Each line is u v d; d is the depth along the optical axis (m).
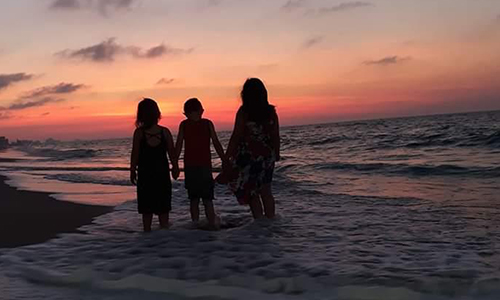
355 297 3.29
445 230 5.49
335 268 3.93
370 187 9.66
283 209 7.29
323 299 3.27
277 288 3.50
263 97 5.74
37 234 5.59
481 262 4.05
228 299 3.30
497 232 5.29
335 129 53.34
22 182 12.37
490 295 3.25
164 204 5.66
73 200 8.61
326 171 12.89
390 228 5.69
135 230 5.80
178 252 4.54
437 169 11.62
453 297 3.25
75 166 19.38
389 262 4.12
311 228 5.72
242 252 4.52
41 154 37.41
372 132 35.66
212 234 5.37
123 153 32.50
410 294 3.29
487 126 31.83
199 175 5.84
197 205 6.06
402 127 43.47
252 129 5.77
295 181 10.77
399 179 10.73
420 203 7.48
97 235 5.48
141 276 3.70
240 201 5.83
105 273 3.86
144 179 5.61
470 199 7.64
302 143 28.72
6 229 5.93
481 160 13.30
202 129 5.86
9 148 70.88
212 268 3.99
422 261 4.12
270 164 5.91
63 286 3.62
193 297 3.35
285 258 4.29
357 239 5.11
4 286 3.62
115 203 8.18
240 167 5.82
